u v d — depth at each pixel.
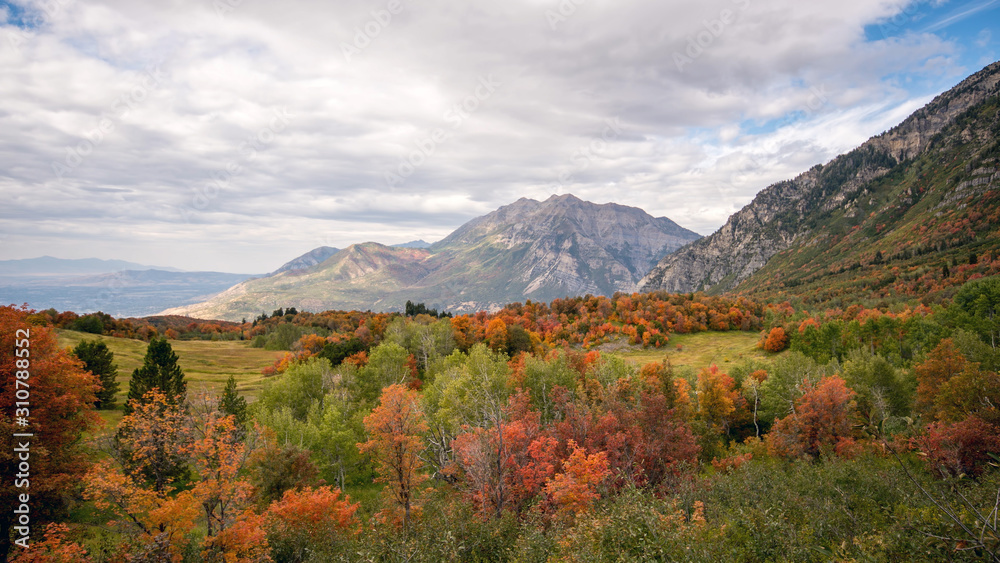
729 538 15.22
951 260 194.75
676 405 52.44
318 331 151.25
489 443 32.84
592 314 167.50
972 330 74.62
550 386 58.56
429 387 60.81
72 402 26.73
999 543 6.60
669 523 14.35
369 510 38.06
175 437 24.38
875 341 91.31
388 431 33.00
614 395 46.38
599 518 16.12
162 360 49.62
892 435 33.12
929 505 14.77
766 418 67.88
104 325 117.81
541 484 32.00
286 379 67.56
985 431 21.14
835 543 13.95
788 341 118.69
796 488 21.47
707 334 159.50
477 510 28.95
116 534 24.22
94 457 27.38
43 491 24.20
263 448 38.81
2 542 23.47
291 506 29.97
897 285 179.88
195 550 23.64
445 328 104.62
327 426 50.72
